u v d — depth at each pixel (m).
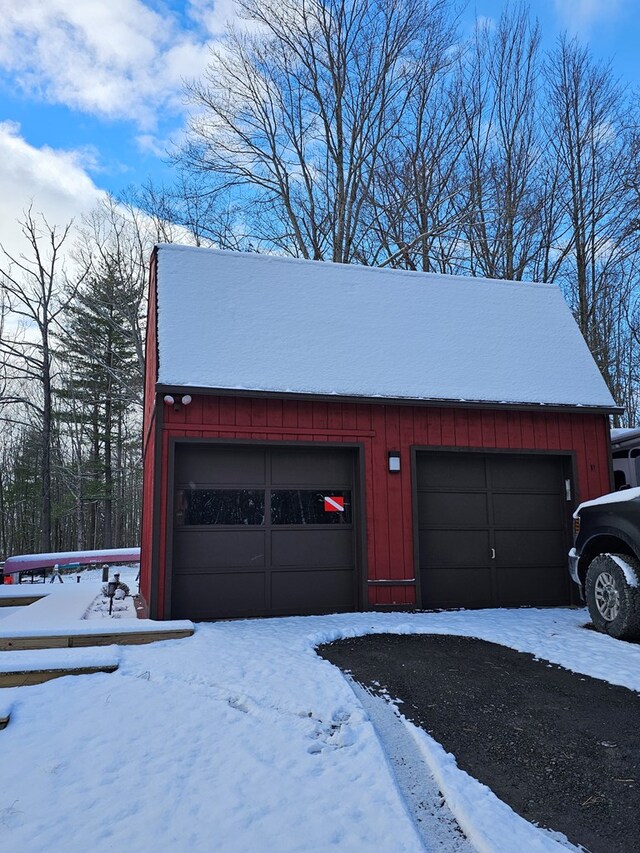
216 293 9.16
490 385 9.05
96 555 15.32
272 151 23.92
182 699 4.39
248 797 3.04
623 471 9.75
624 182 21.23
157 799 3.04
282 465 8.23
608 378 22.02
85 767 3.40
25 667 4.79
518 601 8.82
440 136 23.75
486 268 22.11
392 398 8.35
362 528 8.17
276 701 4.32
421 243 22.27
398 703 4.47
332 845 2.62
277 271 9.93
